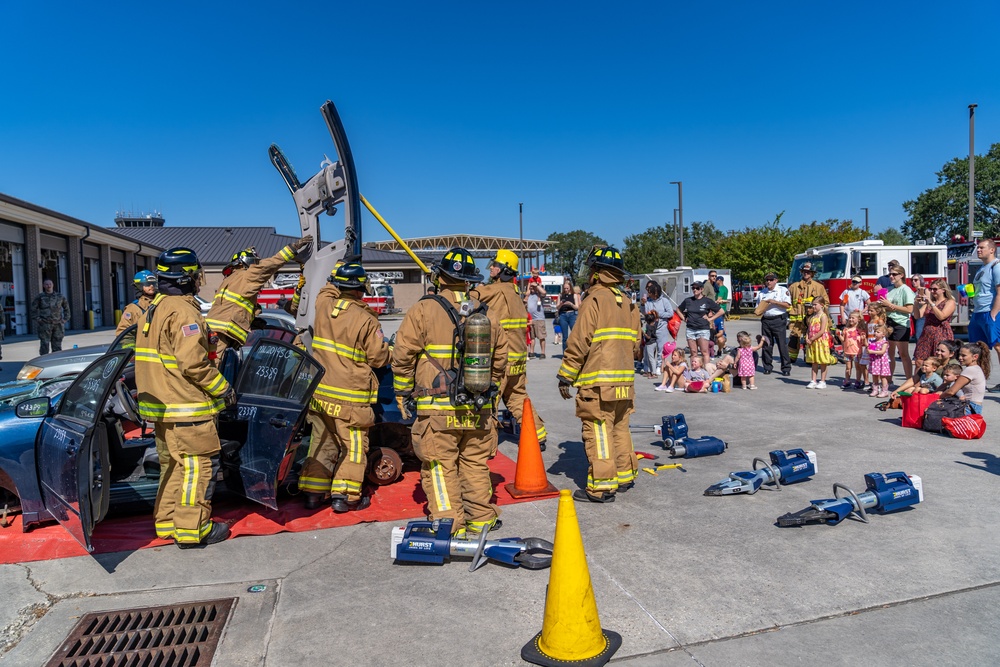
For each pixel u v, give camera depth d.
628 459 5.54
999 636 3.32
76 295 29.94
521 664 3.16
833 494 5.46
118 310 33.88
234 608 3.74
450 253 4.84
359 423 5.07
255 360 4.88
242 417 4.79
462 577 4.09
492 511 4.71
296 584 4.03
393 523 5.00
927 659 3.13
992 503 5.19
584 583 3.16
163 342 4.41
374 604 3.76
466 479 4.66
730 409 9.20
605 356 5.18
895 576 3.98
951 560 4.18
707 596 3.77
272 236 45.88
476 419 4.44
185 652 3.32
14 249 25.42
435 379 4.46
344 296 5.08
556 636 3.15
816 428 7.87
